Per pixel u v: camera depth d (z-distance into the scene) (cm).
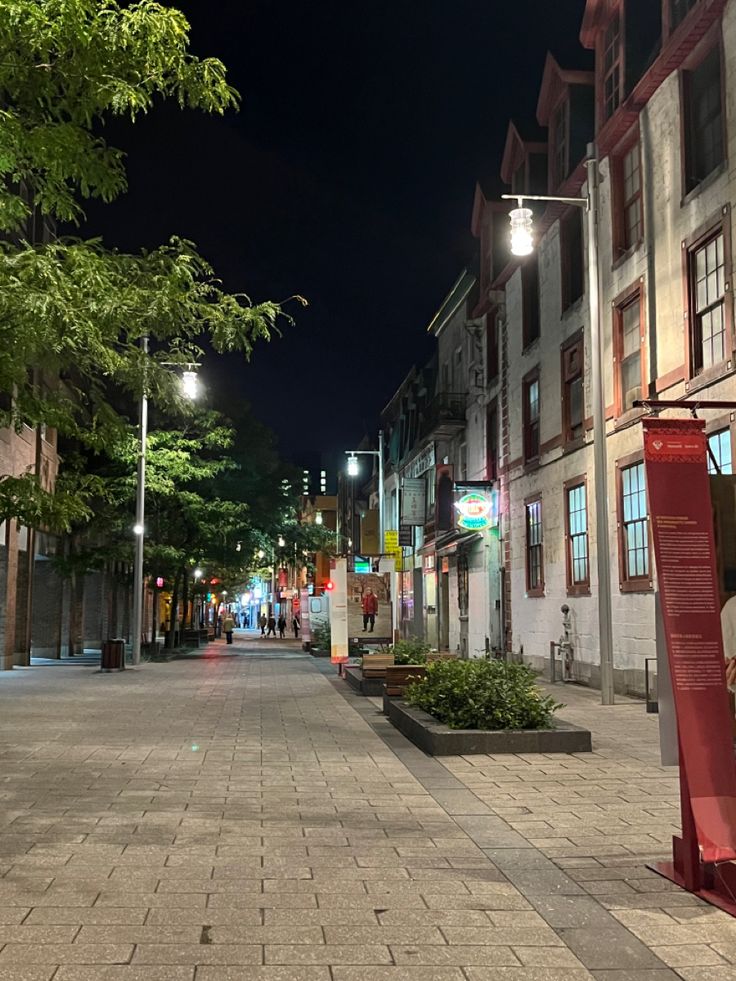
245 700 1697
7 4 703
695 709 530
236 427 3656
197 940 452
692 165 1576
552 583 2228
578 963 429
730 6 1434
